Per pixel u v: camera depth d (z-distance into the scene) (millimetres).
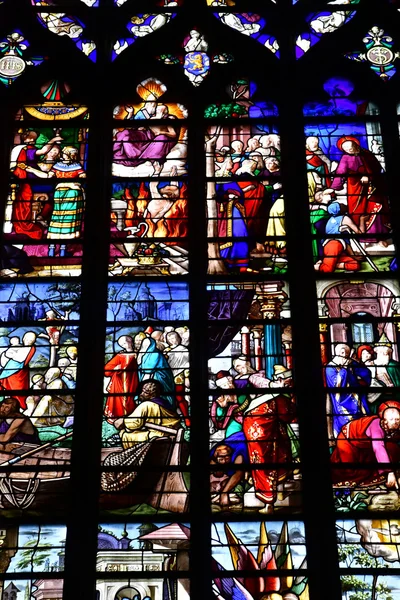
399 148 15938
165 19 17016
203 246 15148
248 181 15781
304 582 13016
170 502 13484
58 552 13180
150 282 14930
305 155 15781
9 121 16219
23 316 14680
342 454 13789
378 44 16906
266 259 15109
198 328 14516
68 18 16984
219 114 16344
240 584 13000
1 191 15594
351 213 15500
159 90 16562
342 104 16469
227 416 14023
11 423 13930
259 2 17094
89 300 14609
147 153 16031
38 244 15250
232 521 13375
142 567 13078
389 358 14406
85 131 16234
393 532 13312
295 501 13492
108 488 13531
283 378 14242
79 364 14164
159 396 14109
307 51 16703
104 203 15453
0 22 16922
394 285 14945
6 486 13547
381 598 12898
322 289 14875
